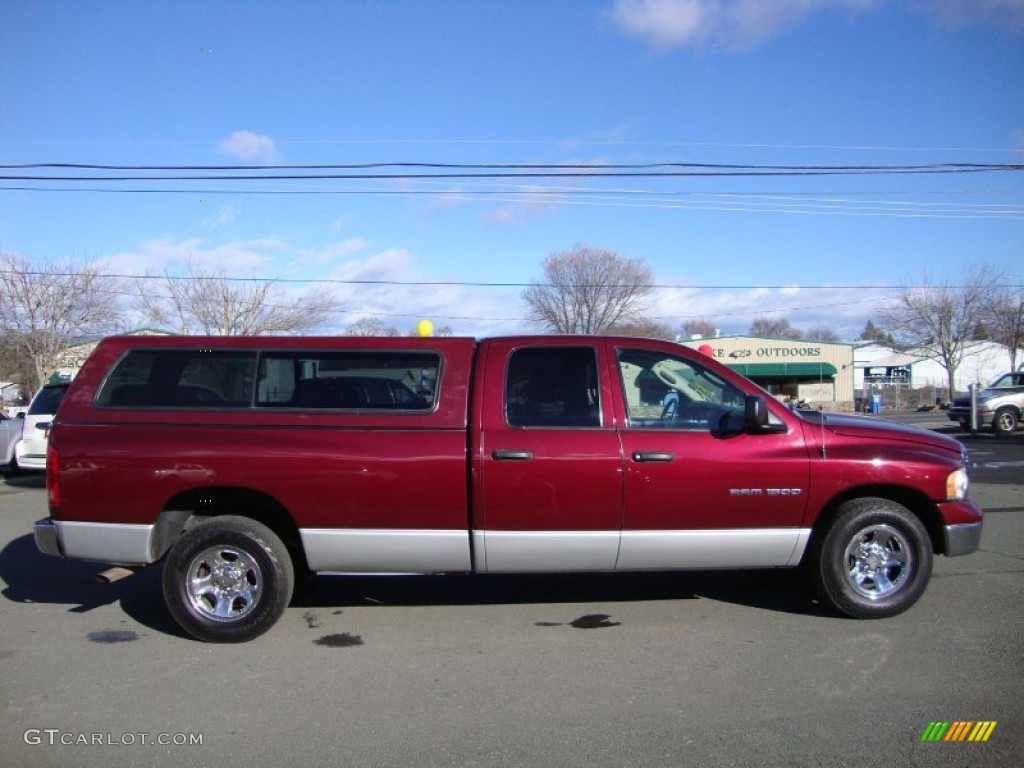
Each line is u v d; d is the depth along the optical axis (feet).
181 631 17.66
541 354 17.19
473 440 16.37
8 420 48.55
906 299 163.32
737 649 15.90
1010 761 11.37
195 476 16.29
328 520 16.44
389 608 19.10
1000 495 34.63
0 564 24.23
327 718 13.08
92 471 16.42
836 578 17.19
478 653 16.01
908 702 13.25
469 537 16.52
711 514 16.65
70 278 115.44
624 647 16.19
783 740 12.02
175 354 17.24
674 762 11.43
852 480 16.88
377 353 17.19
